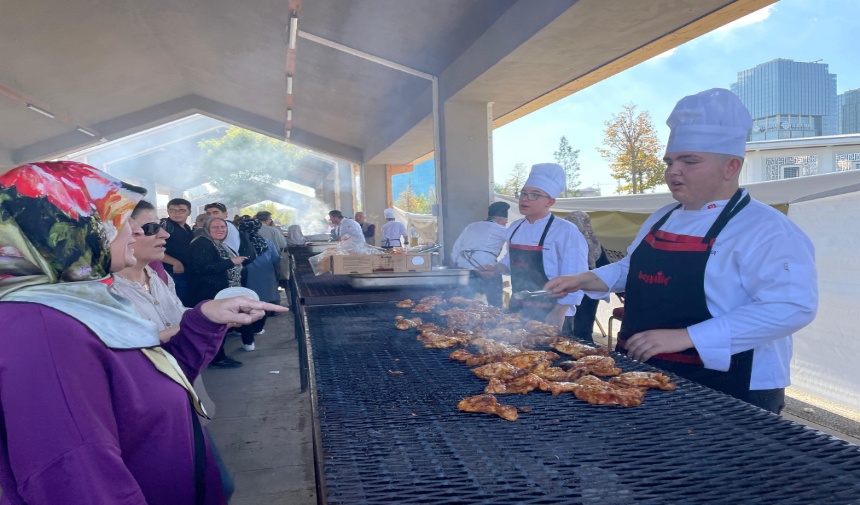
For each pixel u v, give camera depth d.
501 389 1.62
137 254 2.43
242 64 10.37
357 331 2.51
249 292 1.62
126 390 1.11
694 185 1.83
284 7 6.88
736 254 1.75
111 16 8.97
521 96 6.77
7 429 0.93
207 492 1.42
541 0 4.36
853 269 3.53
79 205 1.09
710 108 1.77
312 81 10.09
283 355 6.46
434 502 0.96
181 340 1.56
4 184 1.03
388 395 1.60
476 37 5.80
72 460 0.93
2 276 1.02
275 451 3.84
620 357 1.97
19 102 11.55
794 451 1.16
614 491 1.00
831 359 3.70
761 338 1.65
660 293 1.91
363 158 15.95
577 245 3.12
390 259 3.61
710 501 0.96
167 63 11.98
